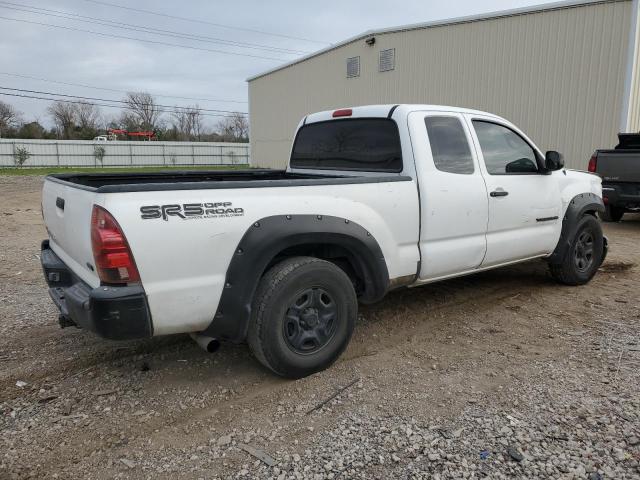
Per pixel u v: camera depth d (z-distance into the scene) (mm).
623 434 2814
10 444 2814
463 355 3912
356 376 3580
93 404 3232
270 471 2576
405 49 18641
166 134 67750
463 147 4441
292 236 3287
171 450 2762
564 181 5449
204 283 3045
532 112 14750
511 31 15039
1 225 10531
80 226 3062
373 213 3746
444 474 2525
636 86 13070
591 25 13203
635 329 4383
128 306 2812
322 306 3551
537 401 3188
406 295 5387
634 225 10422
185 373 3650
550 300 5230
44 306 5090
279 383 3494
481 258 4586
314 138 5121
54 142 43188
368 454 2695
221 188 3088
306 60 24234
